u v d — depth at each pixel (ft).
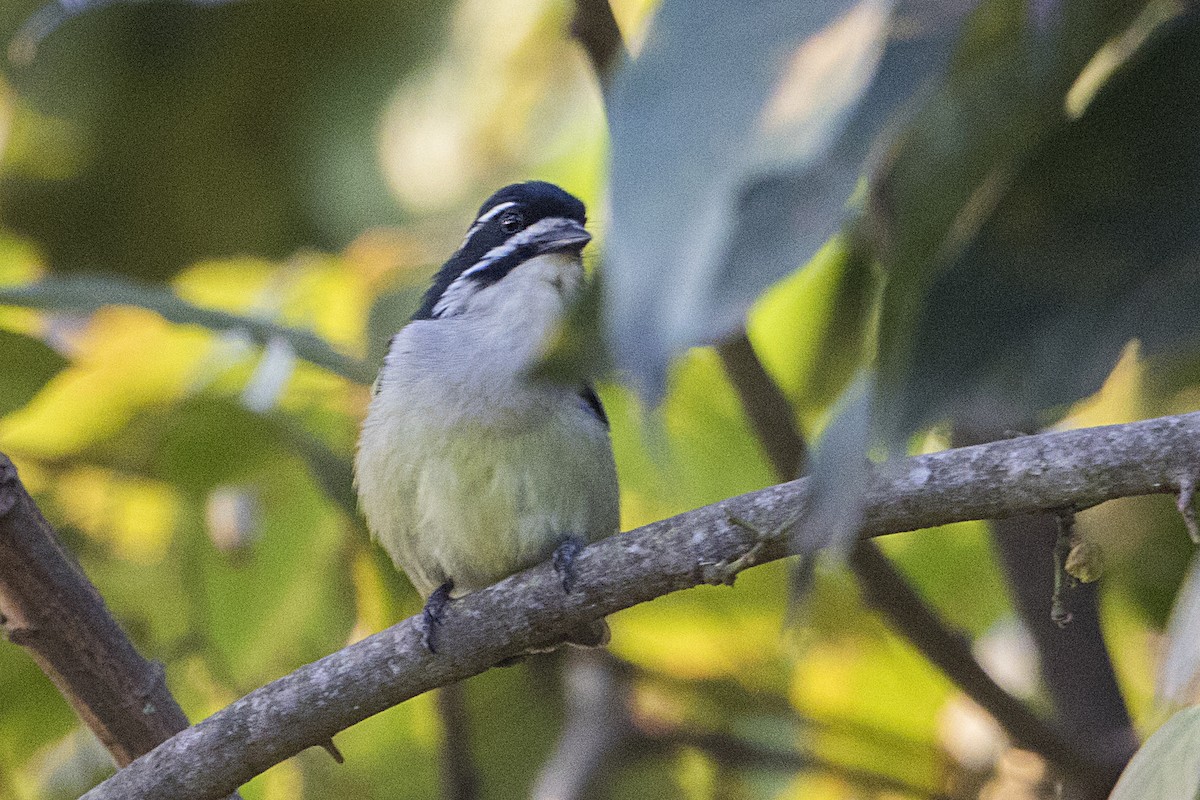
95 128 48.42
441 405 29.50
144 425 34.68
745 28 8.21
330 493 32.63
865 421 10.19
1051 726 30.96
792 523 21.02
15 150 48.67
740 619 39.58
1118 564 34.78
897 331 10.18
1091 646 32.09
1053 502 19.30
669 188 7.70
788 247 7.68
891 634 38.83
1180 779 14.96
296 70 48.24
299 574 35.06
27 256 46.60
